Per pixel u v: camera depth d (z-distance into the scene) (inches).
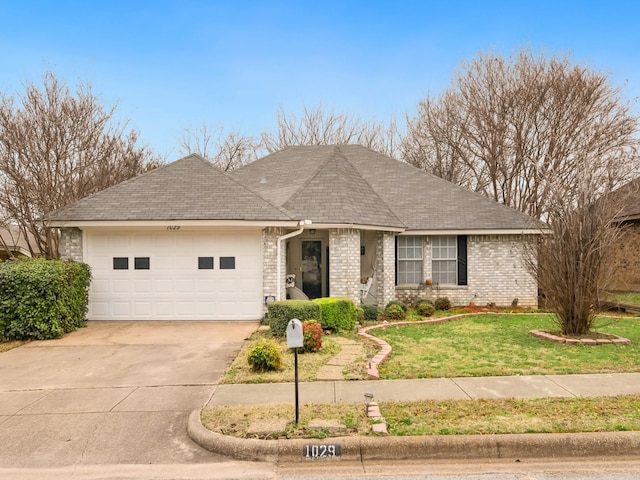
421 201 686.5
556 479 173.6
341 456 192.2
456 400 242.7
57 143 657.0
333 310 438.0
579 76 933.8
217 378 295.9
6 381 295.6
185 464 189.0
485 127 1069.8
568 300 406.3
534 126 1003.9
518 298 648.4
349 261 553.6
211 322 507.8
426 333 446.3
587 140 923.4
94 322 507.8
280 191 634.2
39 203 641.0
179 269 518.9
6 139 610.2
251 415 223.3
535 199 990.4
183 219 489.1
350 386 270.8
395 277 643.5
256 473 181.9
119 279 518.3
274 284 519.8
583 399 241.3
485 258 650.2
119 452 198.5
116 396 264.5
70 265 460.8
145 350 377.4
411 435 197.6
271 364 304.5
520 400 241.0
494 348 372.5
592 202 407.5
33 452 198.5
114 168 823.1
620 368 304.0
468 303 647.8
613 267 407.2
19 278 413.4
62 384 288.4
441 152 1256.8
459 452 191.9
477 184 1187.3
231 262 520.4
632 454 192.4
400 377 288.4
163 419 231.5
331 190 593.0
